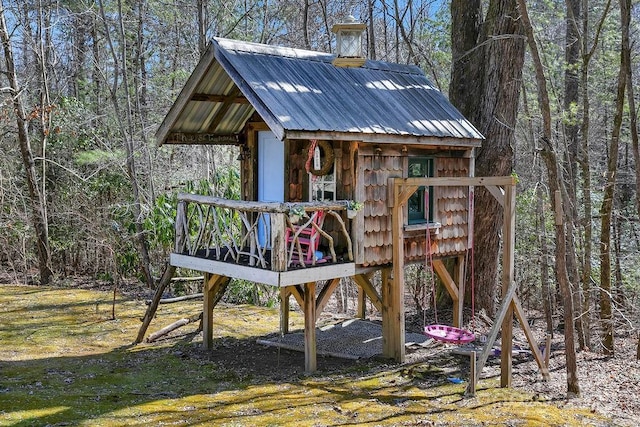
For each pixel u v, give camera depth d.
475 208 11.43
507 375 7.77
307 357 8.32
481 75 11.62
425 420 6.44
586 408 7.02
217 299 10.09
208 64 8.37
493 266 11.62
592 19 16.16
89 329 10.93
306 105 8.02
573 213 12.14
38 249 15.90
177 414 6.49
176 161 18.94
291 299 14.59
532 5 14.84
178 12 19.08
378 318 12.77
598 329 11.52
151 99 20.88
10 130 16.69
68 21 19.78
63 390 7.37
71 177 16.69
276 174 9.36
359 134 8.06
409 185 8.48
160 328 10.93
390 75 10.14
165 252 15.13
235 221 11.66
